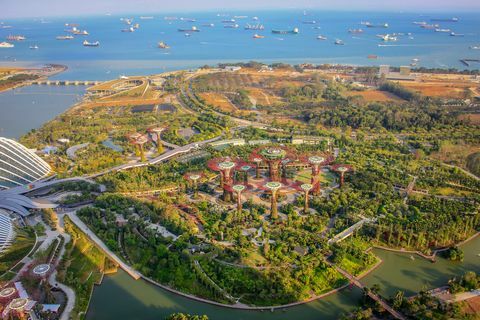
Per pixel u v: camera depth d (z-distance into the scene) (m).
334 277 191.00
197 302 179.38
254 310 174.12
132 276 195.12
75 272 196.25
